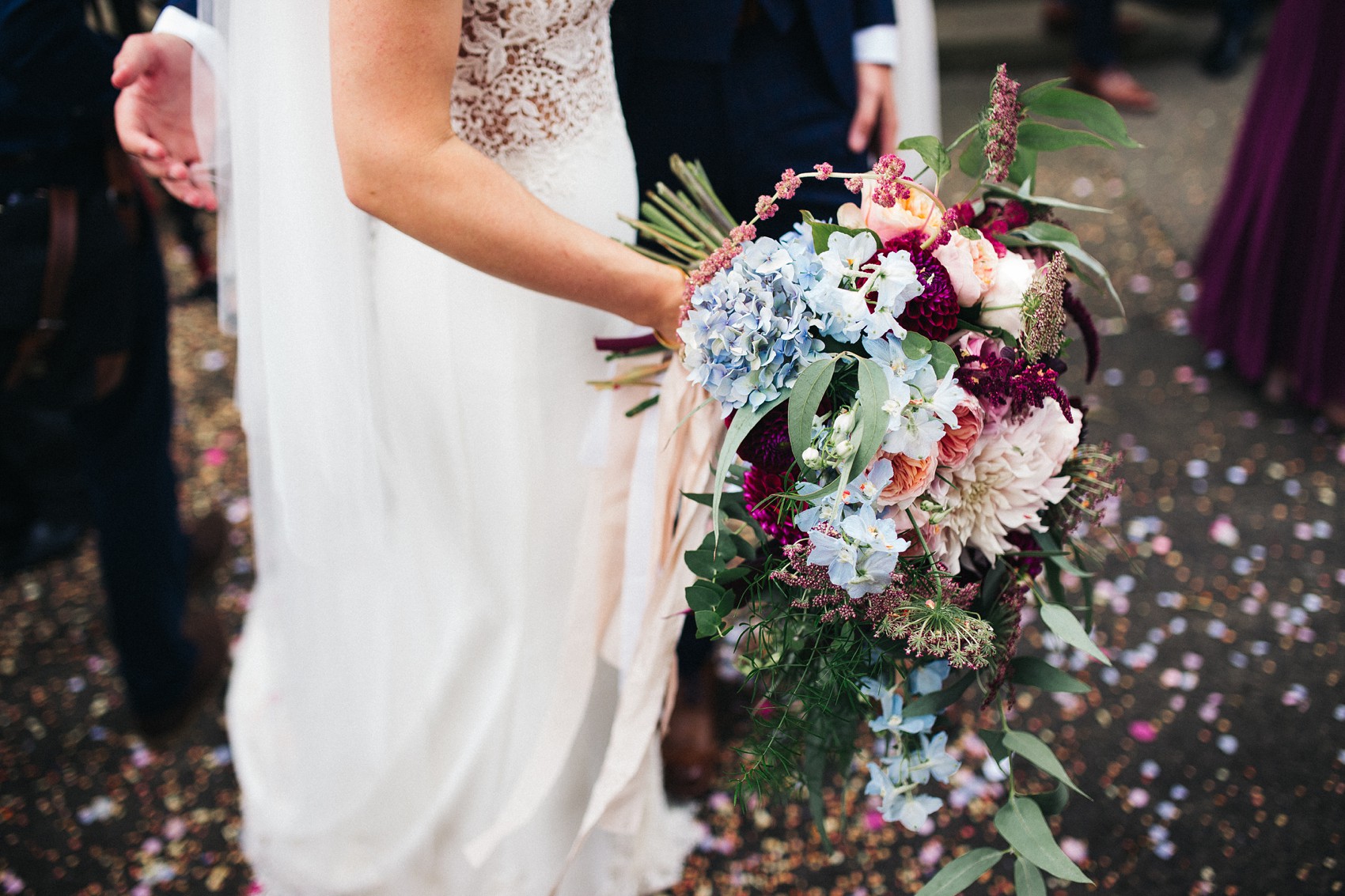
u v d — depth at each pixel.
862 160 1.62
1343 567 2.22
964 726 1.89
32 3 1.34
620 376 1.32
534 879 1.48
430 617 1.43
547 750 1.40
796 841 1.71
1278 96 2.52
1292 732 1.87
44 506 2.39
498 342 1.30
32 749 1.95
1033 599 1.14
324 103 1.18
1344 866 1.64
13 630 2.20
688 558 1.12
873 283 0.95
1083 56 4.32
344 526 1.33
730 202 1.50
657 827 1.65
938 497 1.02
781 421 1.03
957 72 4.68
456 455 1.35
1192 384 2.78
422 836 1.46
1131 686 1.97
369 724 1.42
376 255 1.32
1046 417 1.04
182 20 1.33
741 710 1.92
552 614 1.42
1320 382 2.56
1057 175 3.80
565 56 1.18
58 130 1.50
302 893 1.53
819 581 1.00
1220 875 1.64
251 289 1.28
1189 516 2.37
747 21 1.44
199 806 1.84
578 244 1.07
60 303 1.55
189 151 1.44
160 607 1.82
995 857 1.08
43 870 1.74
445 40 0.97
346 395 1.28
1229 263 2.71
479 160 1.02
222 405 2.86
